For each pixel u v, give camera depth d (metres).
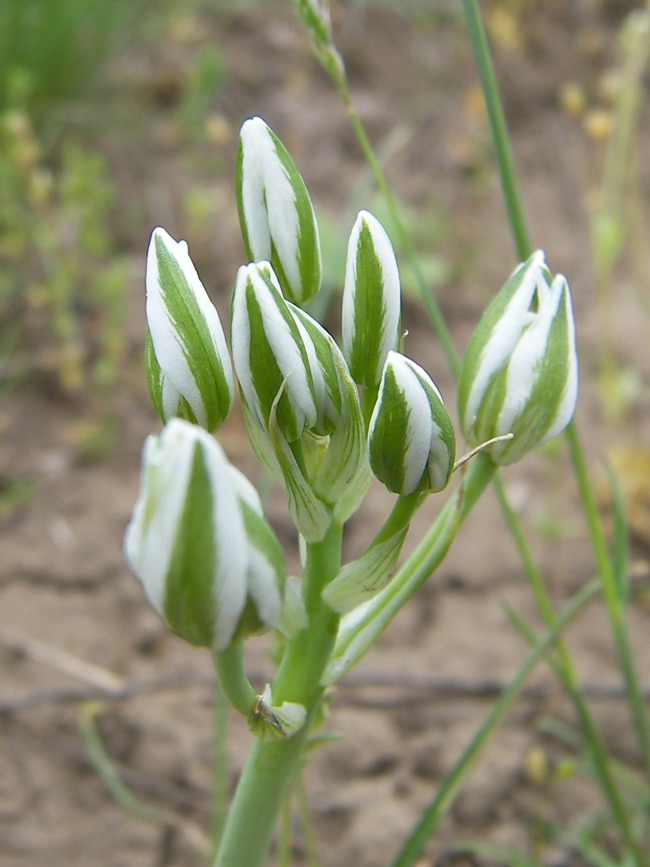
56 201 0.35
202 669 0.24
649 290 0.36
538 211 0.40
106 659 0.24
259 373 0.09
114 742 0.22
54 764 0.22
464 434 0.11
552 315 0.10
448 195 0.40
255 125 0.11
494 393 0.10
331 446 0.10
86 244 0.32
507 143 0.14
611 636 0.25
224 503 0.08
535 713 0.23
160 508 0.08
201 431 0.08
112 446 0.30
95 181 0.34
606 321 0.33
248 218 0.11
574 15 0.49
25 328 0.32
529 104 0.45
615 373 0.33
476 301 0.36
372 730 0.23
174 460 0.08
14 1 0.37
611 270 0.38
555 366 0.10
